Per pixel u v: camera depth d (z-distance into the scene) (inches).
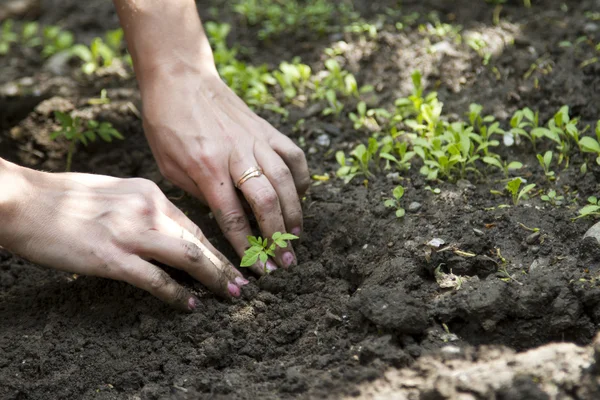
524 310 45.9
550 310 45.9
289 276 48.7
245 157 48.6
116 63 62.2
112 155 55.4
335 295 48.1
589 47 56.8
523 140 53.0
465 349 45.2
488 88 55.9
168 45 50.0
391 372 44.7
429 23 61.0
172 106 49.4
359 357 45.4
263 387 45.3
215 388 45.5
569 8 60.4
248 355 47.0
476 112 52.5
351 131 55.0
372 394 44.3
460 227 48.9
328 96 55.6
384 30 61.0
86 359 47.0
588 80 54.9
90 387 46.4
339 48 60.1
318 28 62.0
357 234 49.9
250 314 47.8
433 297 46.8
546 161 50.7
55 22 68.2
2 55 64.9
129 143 55.9
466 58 57.3
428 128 52.9
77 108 57.7
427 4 63.1
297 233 49.2
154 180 54.0
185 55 50.1
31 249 46.8
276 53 61.5
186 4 50.5
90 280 49.3
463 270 47.4
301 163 49.4
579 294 45.9
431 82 56.7
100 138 56.0
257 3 65.9
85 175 48.3
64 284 49.5
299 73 58.1
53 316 48.3
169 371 46.6
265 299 48.1
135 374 46.5
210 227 51.3
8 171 47.0
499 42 58.0
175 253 46.8
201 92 49.8
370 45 60.0
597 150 49.8
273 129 49.8
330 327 46.9
